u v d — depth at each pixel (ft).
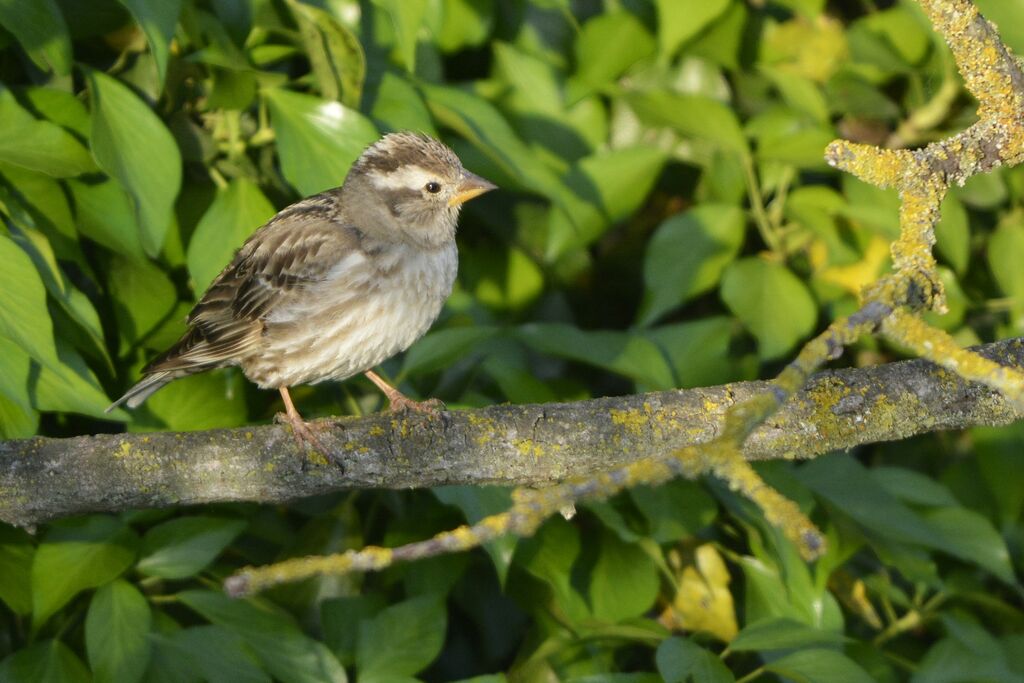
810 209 32.65
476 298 34.30
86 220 27.02
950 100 34.63
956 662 29.96
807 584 28.96
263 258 30.09
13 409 25.63
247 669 26.55
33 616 26.48
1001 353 25.48
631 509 30.12
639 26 32.96
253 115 29.99
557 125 33.32
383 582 30.63
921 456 37.88
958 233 33.47
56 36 25.13
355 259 29.86
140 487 24.18
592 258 37.04
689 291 32.40
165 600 27.73
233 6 28.07
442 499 26.78
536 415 25.07
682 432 25.03
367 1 30.27
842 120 35.96
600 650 29.12
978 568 34.73
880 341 36.55
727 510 31.40
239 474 24.43
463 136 33.27
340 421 25.09
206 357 29.30
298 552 30.17
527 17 33.40
